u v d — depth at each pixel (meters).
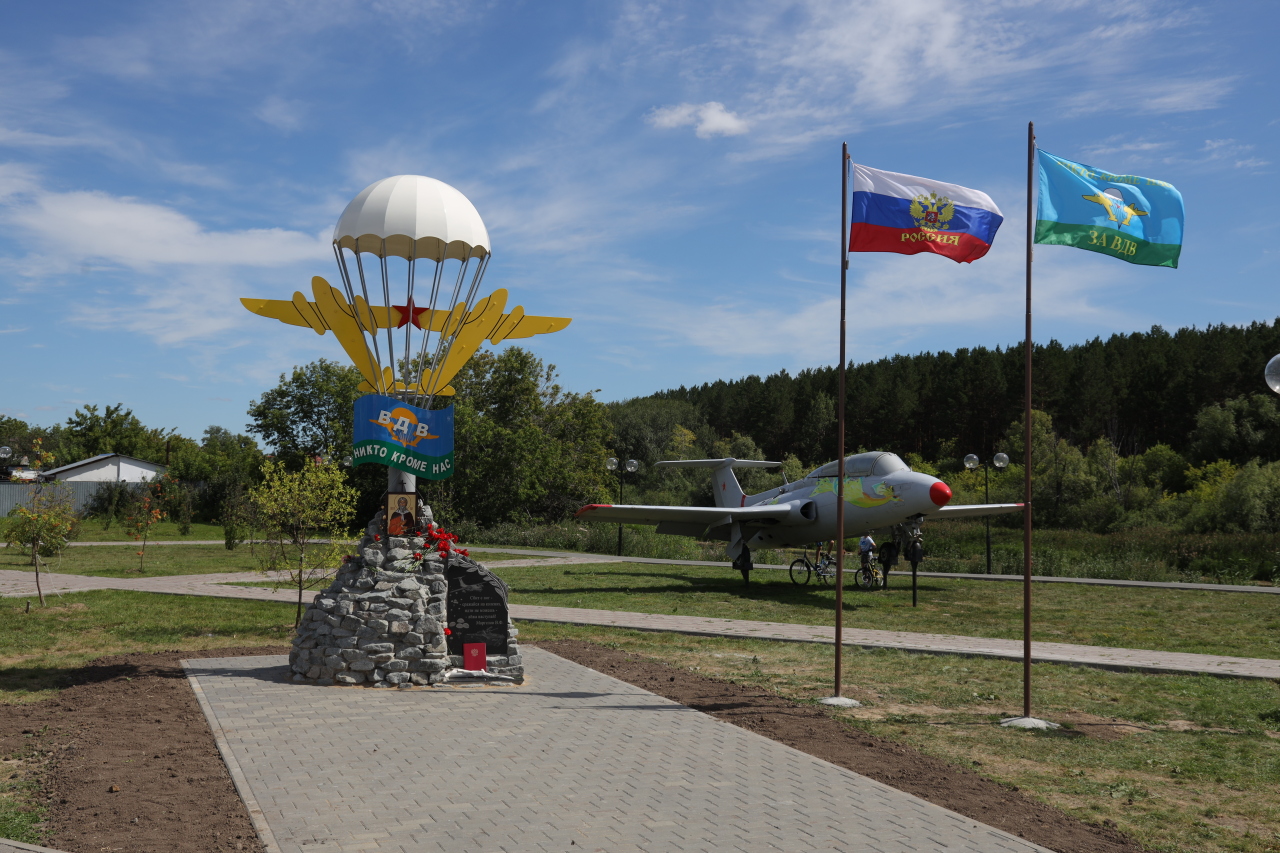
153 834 5.01
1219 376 72.38
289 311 9.80
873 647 13.18
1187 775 6.99
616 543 35.59
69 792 5.78
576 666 11.06
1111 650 13.23
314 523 13.95
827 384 102.25
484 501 45.81
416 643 9.59
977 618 17.41
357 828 5.16
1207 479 59.34
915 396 87.69
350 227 9.59
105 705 8.45
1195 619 17.41
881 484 21.36
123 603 16.77
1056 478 58.69
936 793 6.18
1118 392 78.69
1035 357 84.06
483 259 10.32
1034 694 10.08
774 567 29.58
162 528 45.38
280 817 5.34
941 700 9.68
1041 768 7.07
